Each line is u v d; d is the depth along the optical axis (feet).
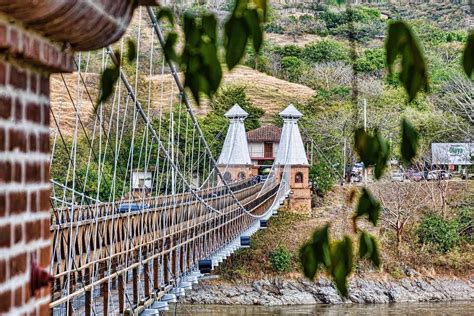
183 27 12.19
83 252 55.93
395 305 179.52
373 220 12.97
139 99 165.07
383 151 12.92
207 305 173.78
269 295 178.60
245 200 156.25
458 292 186.39
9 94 11.44
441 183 203.72
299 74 290.97
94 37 12.62
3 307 11.22
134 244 69.31
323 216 208.64
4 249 11.27
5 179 11.30
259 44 11.34
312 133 231.71
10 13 11.08
